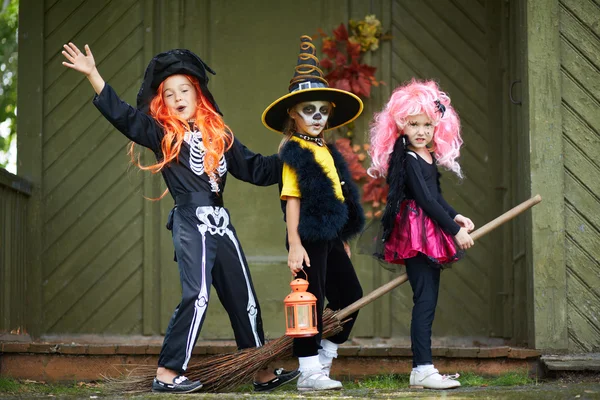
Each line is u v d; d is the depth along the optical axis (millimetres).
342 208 3971
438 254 4004
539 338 4781
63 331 5805
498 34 5930
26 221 5762
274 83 5973
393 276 5824
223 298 4082
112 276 5855
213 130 4078
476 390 3771
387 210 4086
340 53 5922
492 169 5887
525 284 5402
